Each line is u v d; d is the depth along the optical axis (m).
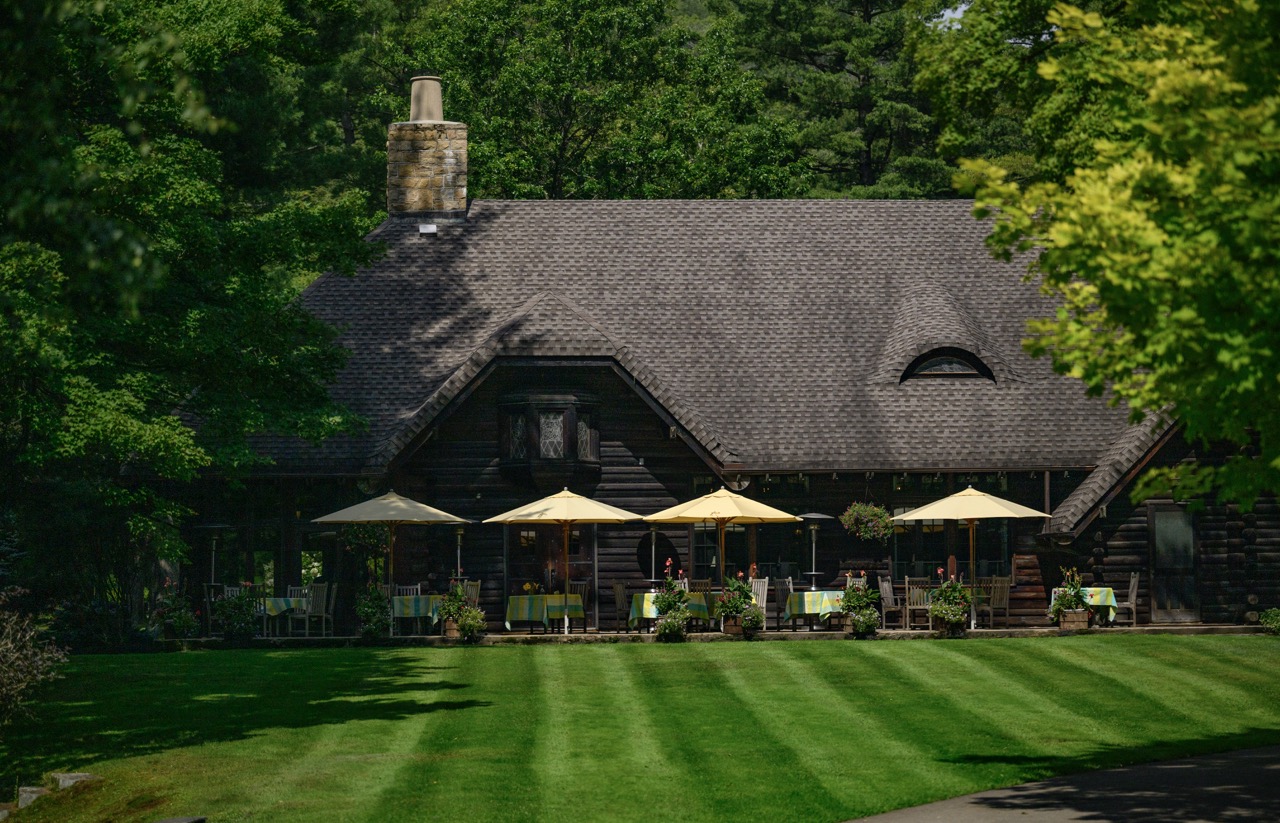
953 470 36.44
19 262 20.31
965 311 40.19
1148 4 16.36
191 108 17.03
